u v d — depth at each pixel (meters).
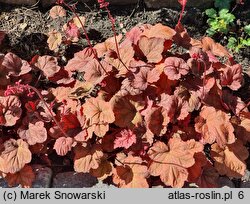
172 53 1.08
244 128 0.98
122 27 1.13
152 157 0.91
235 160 0.95
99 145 0.95
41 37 1.12
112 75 1.01
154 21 1.14
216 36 1.13
